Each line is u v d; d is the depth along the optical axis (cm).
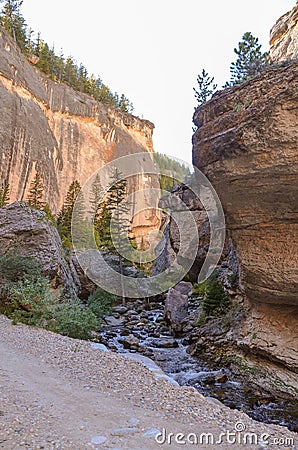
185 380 868
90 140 5516
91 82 7156
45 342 844
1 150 3900
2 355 704
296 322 872
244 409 694
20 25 6016
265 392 798
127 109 7806
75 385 551
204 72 1919
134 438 367
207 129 869
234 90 824
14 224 1559
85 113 5588
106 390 537
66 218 2384
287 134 694
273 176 745
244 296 1101
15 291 1164
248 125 744
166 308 1538
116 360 726
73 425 391
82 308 1284
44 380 564
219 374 901
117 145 5956
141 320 1608
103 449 334
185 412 466
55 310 1130
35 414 414
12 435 351
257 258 876
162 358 1059
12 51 4766
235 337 1007
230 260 1323
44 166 4497
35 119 4594
